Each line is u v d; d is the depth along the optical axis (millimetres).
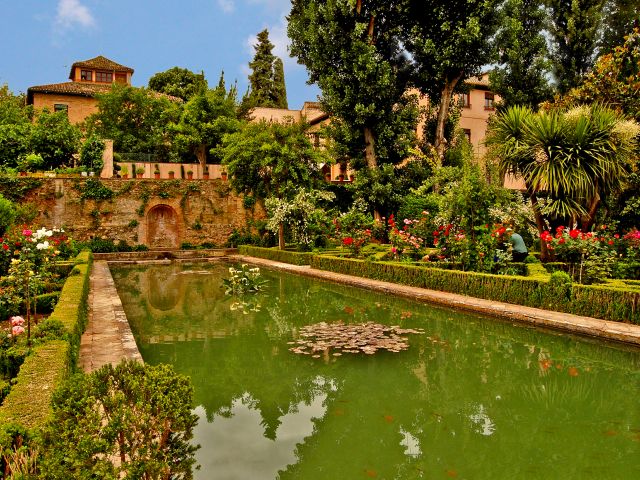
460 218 12391
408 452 4121
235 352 7258
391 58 23125
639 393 5469
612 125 11680
